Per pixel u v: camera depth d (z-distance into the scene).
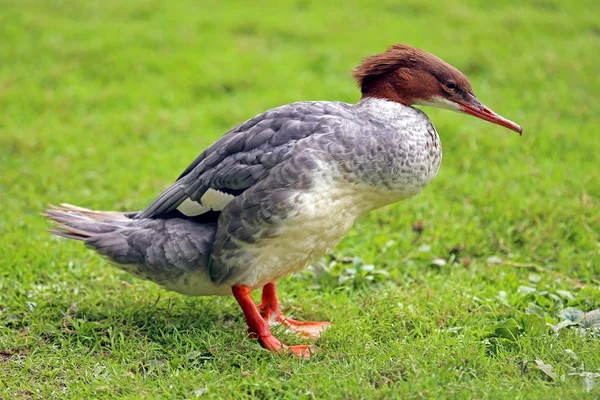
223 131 15.70
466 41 19.62
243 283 8.13
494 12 21.86
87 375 7.64
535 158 14.14
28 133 15.22
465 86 8.80
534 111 16.14
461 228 11.52
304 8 22.66
